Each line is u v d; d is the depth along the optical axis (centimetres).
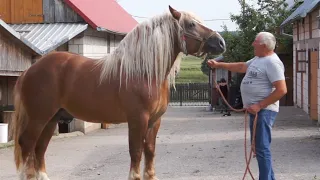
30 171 694
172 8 654
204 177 799
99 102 661
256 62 647
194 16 666
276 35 2394
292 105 2514
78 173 861
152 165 690
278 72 625
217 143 1216
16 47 1162
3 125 1233
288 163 911
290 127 1517
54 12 1586
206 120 1958
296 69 2062
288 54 2514
